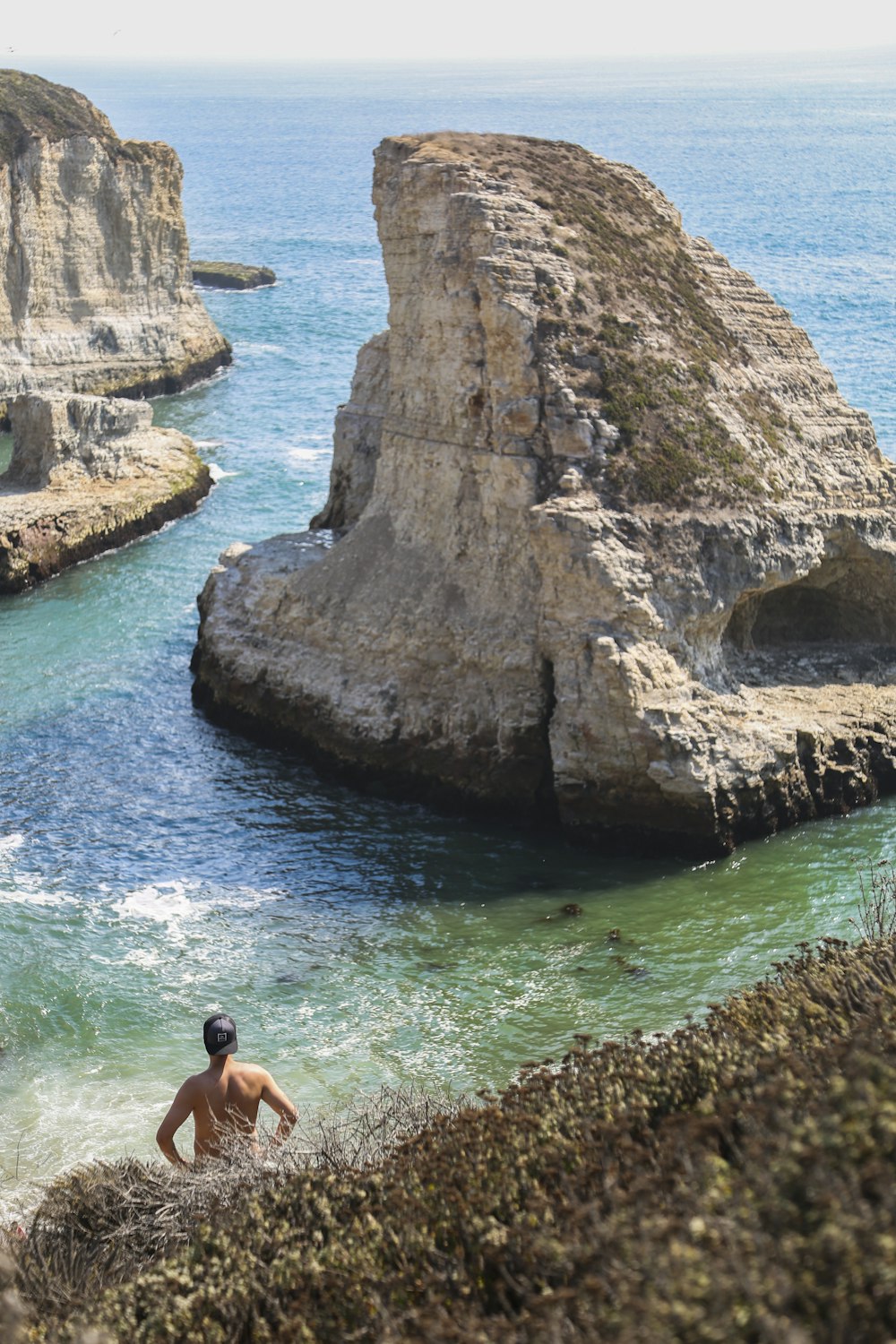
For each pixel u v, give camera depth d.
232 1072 14.98
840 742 32.44
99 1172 14.80
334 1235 11.64
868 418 39.38
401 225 36.00
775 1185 8.66
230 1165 13.87
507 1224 10.76
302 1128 17.64
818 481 36.72
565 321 34.41
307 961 26.02
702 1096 11.69
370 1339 10.08
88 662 42.16
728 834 30.38
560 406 33.25
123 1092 21.69
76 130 78.56
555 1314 8.64
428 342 35.34
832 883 28.92
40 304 77.38
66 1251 13.32
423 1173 12.17
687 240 41.25
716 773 30.34
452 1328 9.13
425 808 33.34
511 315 33.41
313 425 74.19
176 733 37.25
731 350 38.28
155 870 29.88
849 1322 7.71
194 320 86.94
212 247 146.75
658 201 42.03
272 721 36.34
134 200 81.25
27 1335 10.76
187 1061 22.66
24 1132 20.55
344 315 106.31
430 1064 22.27
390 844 31.42
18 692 39.84
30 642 43.91
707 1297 7.93
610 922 27.45
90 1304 11.61
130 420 59.28
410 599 34.91
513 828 32.34
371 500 37.75
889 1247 7.75
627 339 35.12
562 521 31.45
